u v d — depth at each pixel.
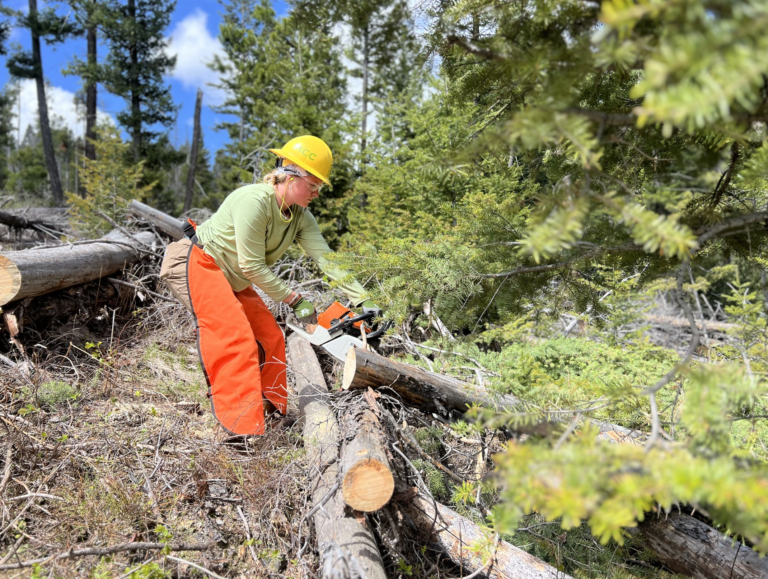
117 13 16.81
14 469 2.20
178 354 3.84
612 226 1.56
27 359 3.08
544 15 0.99
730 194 1.43
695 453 0.83
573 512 0.69
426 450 2.56
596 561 2.07
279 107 11.05
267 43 15.74
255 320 2.81
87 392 2.99
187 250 2.69
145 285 4.58
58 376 3.08
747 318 2.11
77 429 2.59
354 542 1.75
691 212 1.38
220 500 2.25
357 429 2.06
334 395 2.49
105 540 1.94
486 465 2.45
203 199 20.30
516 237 1.79
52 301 3.61
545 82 0.99
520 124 0.83
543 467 0.76
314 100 9.85
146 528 2.01
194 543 1.99
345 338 2.40
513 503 0.80
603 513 0.68
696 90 0.57
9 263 3.14
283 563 1.99
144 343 3.95
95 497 2.09
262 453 2.39
